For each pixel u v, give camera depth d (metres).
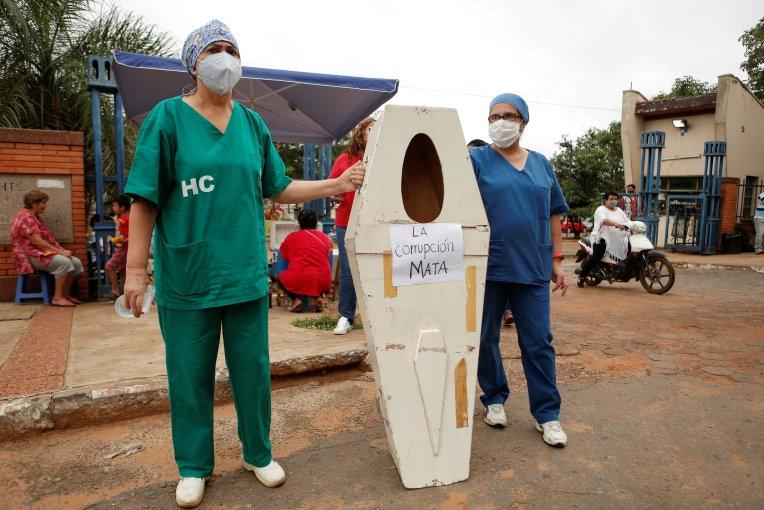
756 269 11.57
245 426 2.46
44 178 6.57
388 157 2.43
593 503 2.36
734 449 2.88
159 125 2.15
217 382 3.50
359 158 4.48
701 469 2.66
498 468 2.67
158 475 2.60
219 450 2.88
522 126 2.89
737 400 3.60
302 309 6.03
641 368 4.30
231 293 2.26
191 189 2.19
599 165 23.89
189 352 2.29
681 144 17.73
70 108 8.59
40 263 6.18
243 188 2.27
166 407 3.31
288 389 3.80
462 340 2.58
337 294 6.96
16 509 2.31
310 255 5.95
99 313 5.78
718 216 15.06
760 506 2.34
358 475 2.61
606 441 2.98
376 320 2.43
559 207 3.11
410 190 2.78
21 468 2.66
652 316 6.47
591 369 4.28
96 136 6.81
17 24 8.13
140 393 3.24
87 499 2.39
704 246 14.92
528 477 2.58
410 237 2.47
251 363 2.39
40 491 2.46
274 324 5.27
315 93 6.88
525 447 2.91
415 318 2.49
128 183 2.12
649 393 3.73
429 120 2.50
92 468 2.67
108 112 8.62
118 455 2.80
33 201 6.22
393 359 2.46
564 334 5.48
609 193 8.63
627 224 8.45
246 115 2.40
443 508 2.32
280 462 2.74
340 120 7.83
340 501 2.38
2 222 6.48
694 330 5.68
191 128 2.21
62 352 4.03
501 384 3.16
